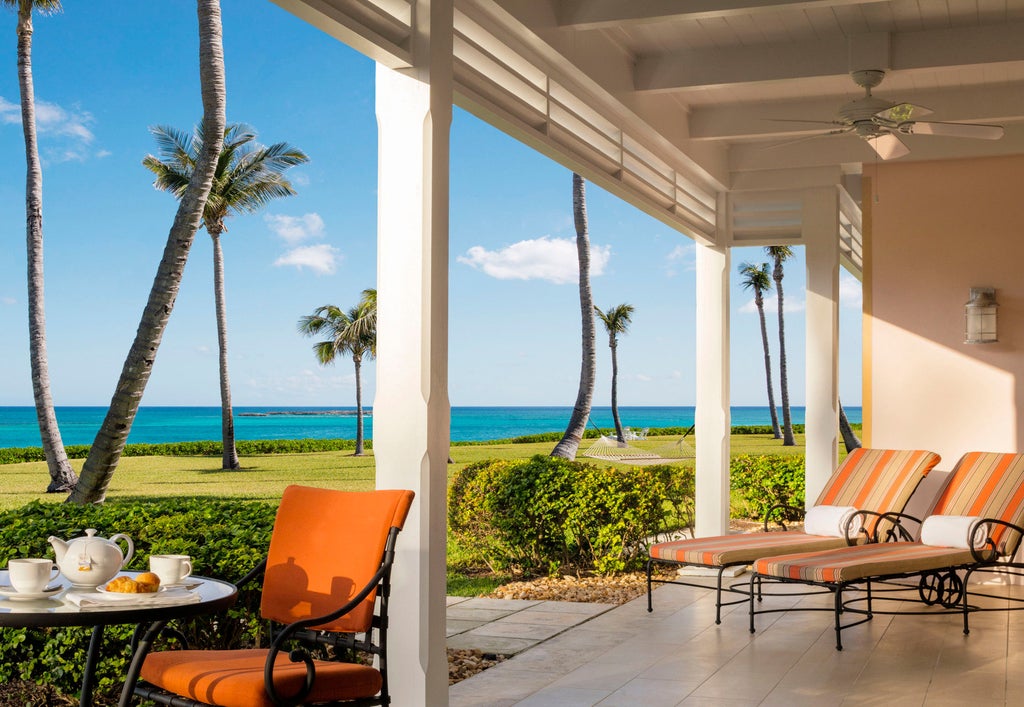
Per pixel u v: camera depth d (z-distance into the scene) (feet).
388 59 13.01
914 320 26.48
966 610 19.57
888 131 20.47
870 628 20.18
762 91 23.81
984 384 25.84
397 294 13.37
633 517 28.02
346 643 11.14
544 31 16.98
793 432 136.05
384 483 13.30
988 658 17.56
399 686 13.10
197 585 9.95
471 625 20.80
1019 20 19.51
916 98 24.14
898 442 26.55
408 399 13.25
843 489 24.02
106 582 9.64
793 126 24.48
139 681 10.57
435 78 13.29
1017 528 20.66
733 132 24.93
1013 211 25.67
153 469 121.90
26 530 15.53
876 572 18.72
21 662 13.46
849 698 14.99
